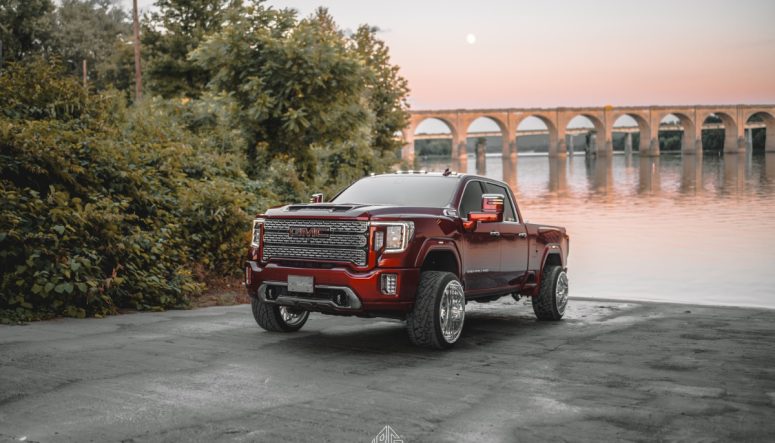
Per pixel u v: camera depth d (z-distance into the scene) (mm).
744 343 7828
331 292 6828
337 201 8211
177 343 7117
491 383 5699
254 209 14266
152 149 14078
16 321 7965
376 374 5973
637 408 4973
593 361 6688
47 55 57688
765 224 32031
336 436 4258
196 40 36062
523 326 9320
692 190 61438
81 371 5715
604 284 16312
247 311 9727
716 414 4844
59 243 9055
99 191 10984
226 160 16266
